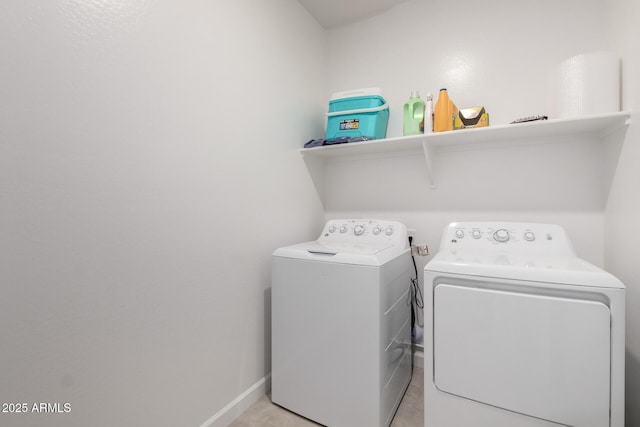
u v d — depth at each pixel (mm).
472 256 1348
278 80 1875
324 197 2438
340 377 1408
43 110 856
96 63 978
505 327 1092
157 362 1172
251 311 1646
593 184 1627
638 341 1188
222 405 1464
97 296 986
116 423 1036
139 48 1105
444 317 1197
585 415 988
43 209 860
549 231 1437
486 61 1879
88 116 959
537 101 1747
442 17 2014
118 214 1044
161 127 1184
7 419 799
